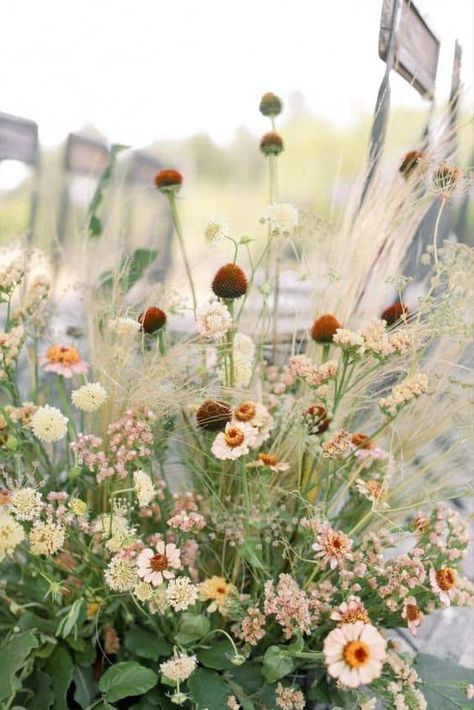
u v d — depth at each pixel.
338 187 0.96
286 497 0.81
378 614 0.70
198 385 0.77
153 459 0.80
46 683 0.72
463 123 0.87
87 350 0.90
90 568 0.77
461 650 0.97
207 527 0.83
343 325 0.85
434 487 0.83
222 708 0.67
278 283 0.93
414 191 0.87
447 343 0.84
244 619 0.70
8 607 0.82
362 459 0.79
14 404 0.78
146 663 0.75
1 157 1.16
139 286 0.95
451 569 0.64
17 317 0.83
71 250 1.00
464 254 0.77
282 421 0.81
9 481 0.71
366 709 0.65
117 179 1.12
